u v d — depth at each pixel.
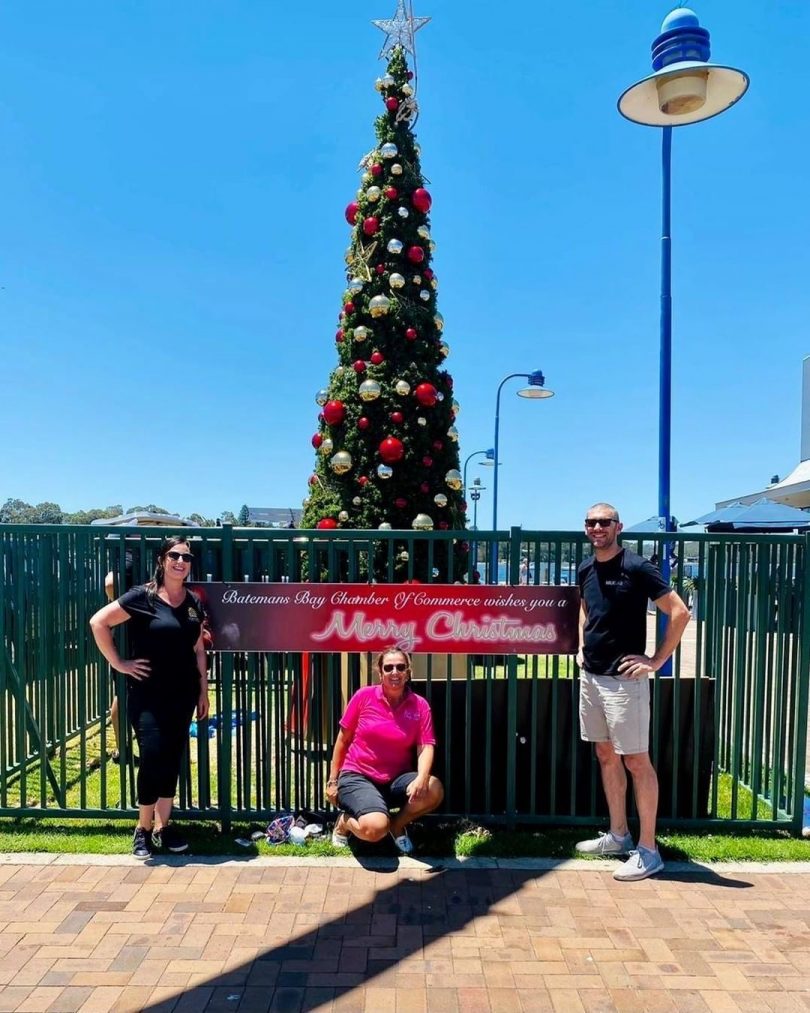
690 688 4.98
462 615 4.71
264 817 4.82
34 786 5.68
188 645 4.39
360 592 4.69
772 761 5.13
